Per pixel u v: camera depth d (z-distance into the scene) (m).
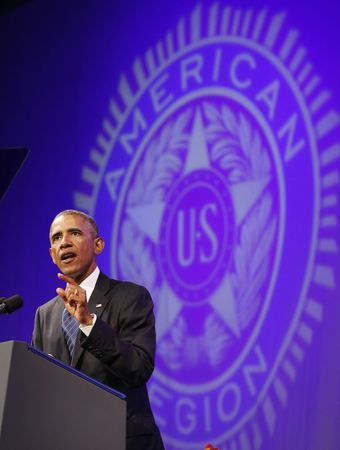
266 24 16.23
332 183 14.61
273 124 15.73
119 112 18.86
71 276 10.29
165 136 17.75
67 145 19.88
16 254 20.52
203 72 17.25
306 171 15.05
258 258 15.55
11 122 21.33
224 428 15.60
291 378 14.67
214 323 16.11
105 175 18.83
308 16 15.54
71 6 20.44
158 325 17.08
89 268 10.36
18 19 21.59
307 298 14.64
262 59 16.19
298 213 15.02
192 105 17.34
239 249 15.91
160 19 18.41
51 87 20.53
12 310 8.48
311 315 14.54
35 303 19.84
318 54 15.25
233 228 16.09
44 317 10.43
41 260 19.94
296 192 15.13
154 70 18.30
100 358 9.04
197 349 16.31
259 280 15.45
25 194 20.62
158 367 16.92
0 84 21.75
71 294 8.84
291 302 14.88
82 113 19.69
